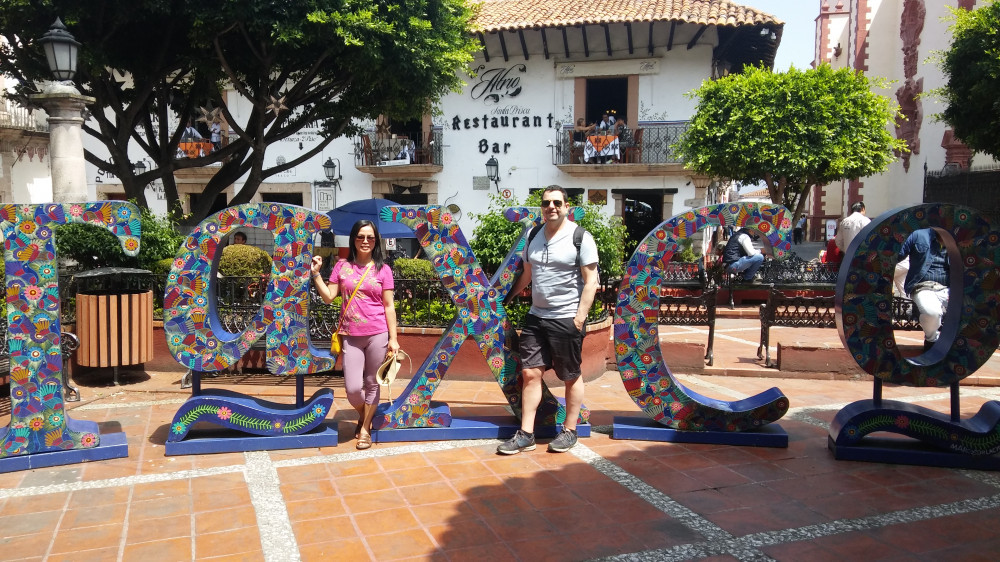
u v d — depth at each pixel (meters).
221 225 4.70
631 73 17.72
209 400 4.66
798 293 11.58
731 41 16.80
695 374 7.21
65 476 4.23
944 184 17.02
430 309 7.00
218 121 18.91
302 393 5.00
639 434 5.00
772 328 9.69
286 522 3.58
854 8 26.11
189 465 4.45
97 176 19.77
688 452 4.74
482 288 5.04
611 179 18.00
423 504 3.82
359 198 19.30
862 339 4.55
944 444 4.47
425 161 18.81
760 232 4.76
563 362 4.68
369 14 9.41
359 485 4.10
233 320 7.02
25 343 4.32
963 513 3.72
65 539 3.38
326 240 18.30
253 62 10.91
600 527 3.53
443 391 6.45
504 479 4.21
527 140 18.47
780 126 11.74
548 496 3.94
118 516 3.65
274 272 4.78
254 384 6.70
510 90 18.47
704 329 9.82
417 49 10.09
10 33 9.37
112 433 4.80
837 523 3.59
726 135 12.31
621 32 17.59
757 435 4.87
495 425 5.09
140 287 7.08
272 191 19.59
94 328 6.14
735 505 3.82
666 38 17.42
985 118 11.59
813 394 6.38
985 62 10.75
